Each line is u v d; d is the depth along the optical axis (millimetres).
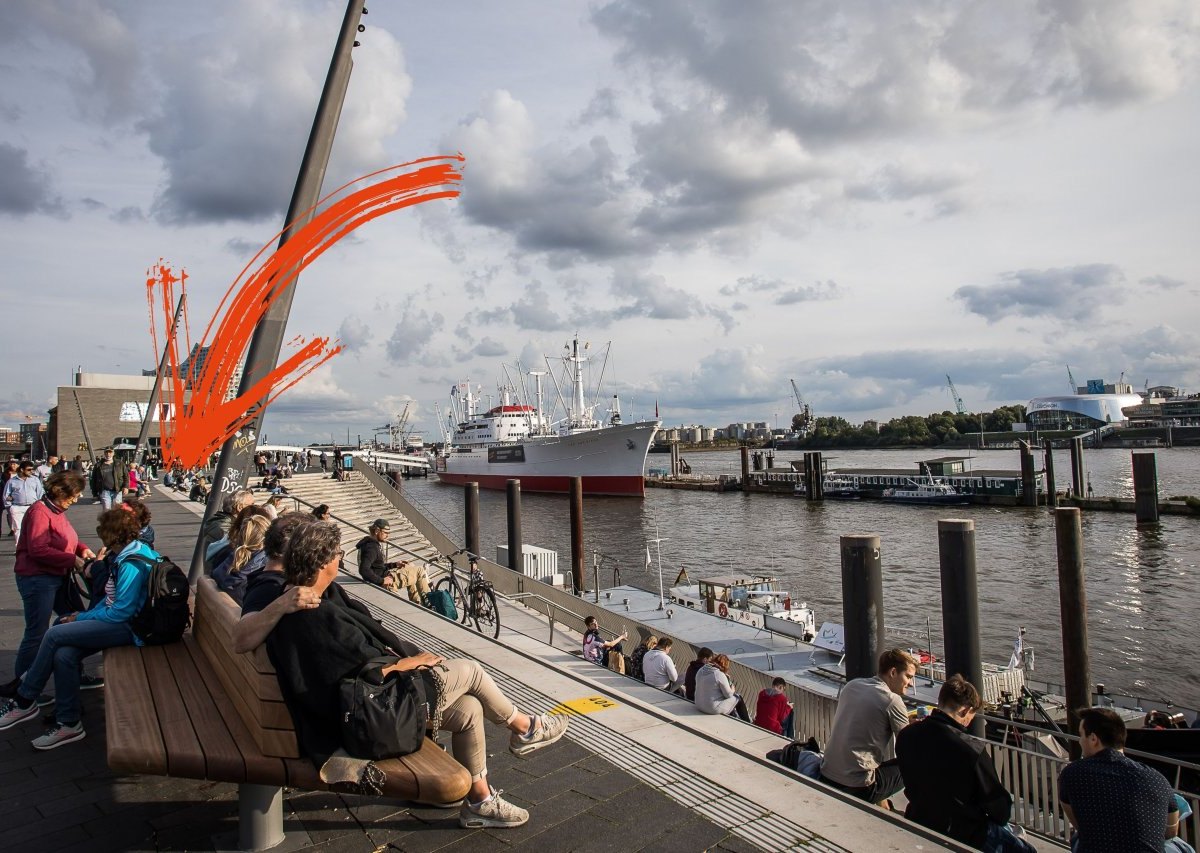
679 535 62219
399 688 3572
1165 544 50406
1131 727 15328
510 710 4324
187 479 36000
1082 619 16562
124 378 69750
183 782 4707
